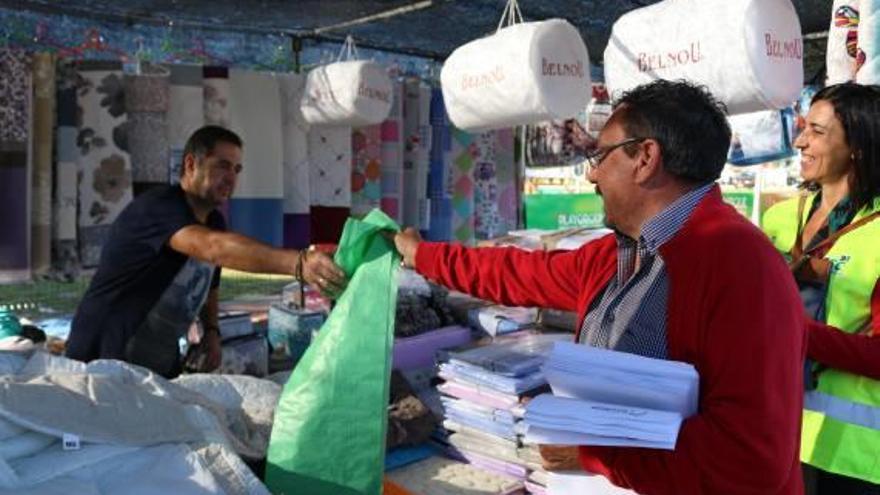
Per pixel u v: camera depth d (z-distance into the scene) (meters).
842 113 1.70
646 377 1.01
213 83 3.53
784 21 1.80
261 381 1.99
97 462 1.33
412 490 1.82
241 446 1.67
